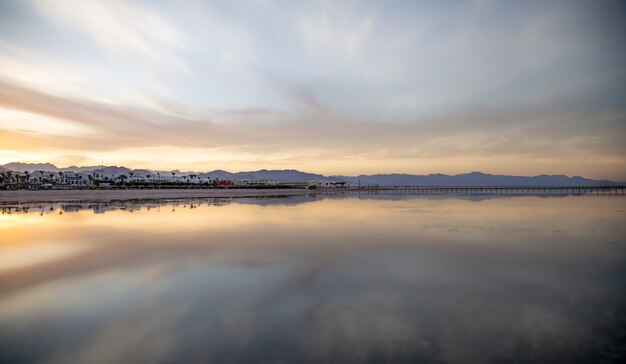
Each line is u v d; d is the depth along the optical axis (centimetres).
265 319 688
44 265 1108
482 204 4225
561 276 972
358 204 4253
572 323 658
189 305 764
